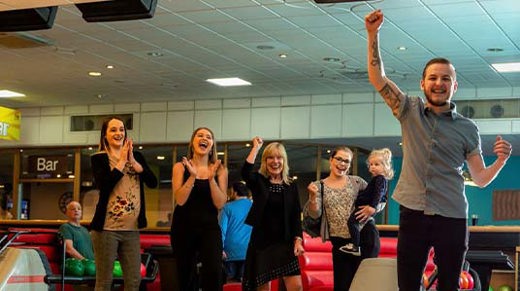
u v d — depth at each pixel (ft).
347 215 21.63
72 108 66.54
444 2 35.35
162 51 46.57
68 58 48.70
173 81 55.42
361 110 57.26
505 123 53.16
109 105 65.36
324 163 61.62
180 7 37.55
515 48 43.06
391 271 17.66
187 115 62.95
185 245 20.90
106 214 20.53
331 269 26.78
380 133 56.54
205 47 45.34
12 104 66.13
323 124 58.44
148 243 31.19
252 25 40.42
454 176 12.94
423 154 12.99
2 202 69.00
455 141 12.94
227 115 61.67
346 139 58.39
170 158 65.41
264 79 53.78
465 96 54.39
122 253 20.85
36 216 68.64
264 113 60.49
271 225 21.24
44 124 67.36
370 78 13.38
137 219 20.92
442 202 12.79
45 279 23.25
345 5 36.29
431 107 13.12
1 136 46.24
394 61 47.19
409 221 12.92
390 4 35.91
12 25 28.02
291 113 59.57
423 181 12.93
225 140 61.46
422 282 13.29
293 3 36.42
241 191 27.30
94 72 52.80
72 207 29.37
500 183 60.08
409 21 38.60
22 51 46.80
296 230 21.36
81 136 65.98
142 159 21.27
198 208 20.83
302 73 51.47
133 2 25.54
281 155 21.43
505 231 29.22
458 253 12.76
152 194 65.87
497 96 53.67
